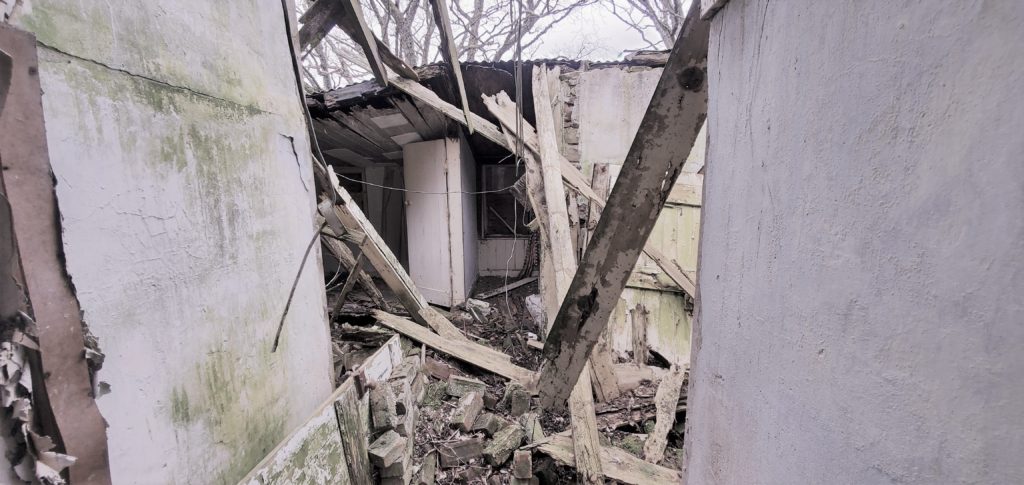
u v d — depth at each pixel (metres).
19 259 0.61
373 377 2.11
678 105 0.98
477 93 3.74
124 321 0.81
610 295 1.29
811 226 0.49
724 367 0.75
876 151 0.39
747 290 0.66
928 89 0.34
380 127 4.11
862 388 0.42
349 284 3.57
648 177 1.08
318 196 2.10
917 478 0.36
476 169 5.89
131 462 0.82
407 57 6.04
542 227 3.36
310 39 2.03
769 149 0.59
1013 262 0.28
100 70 0.77
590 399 2.39
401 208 6.36
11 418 0.60
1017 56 0.28
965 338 0.32
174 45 0.98
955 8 0.32
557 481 2.12
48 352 0.64
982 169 0.30
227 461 1.12
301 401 1.54
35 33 0.65
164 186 0.94
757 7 0.62
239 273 1.22
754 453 0.64
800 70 0.51
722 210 0.77
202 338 1.05
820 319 0.47
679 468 2.20
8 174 0.59
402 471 1.82
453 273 4.54
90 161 0.75
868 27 0.40
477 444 2.19
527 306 4.38
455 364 3.18
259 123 1.37
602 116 3.46
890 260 0.38
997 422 0.30
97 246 0.76
